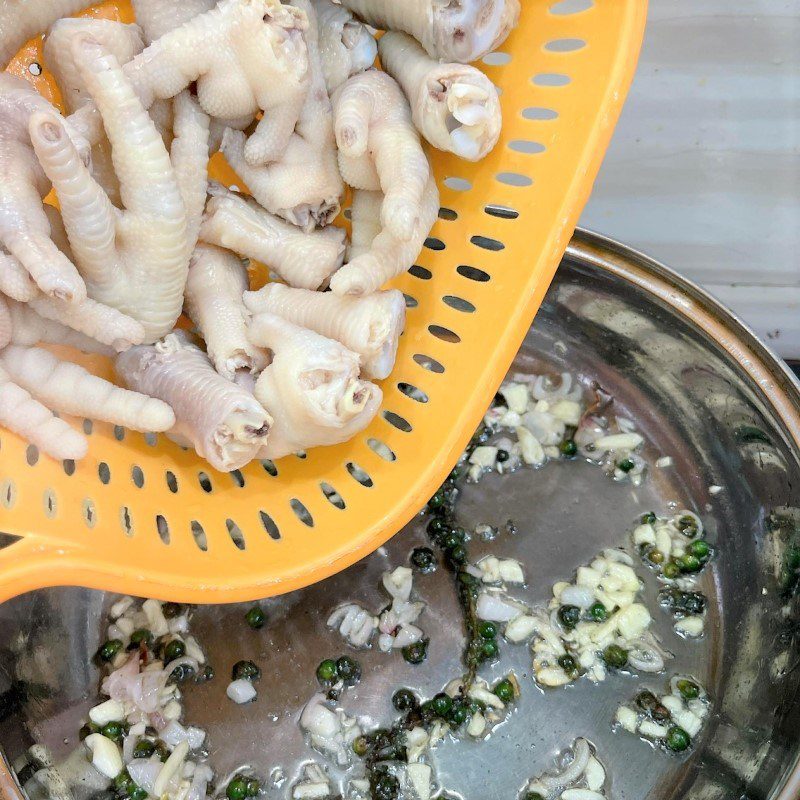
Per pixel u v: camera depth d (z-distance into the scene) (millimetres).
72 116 389
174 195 392
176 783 427
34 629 437
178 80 396
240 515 426
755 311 542
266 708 440
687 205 525
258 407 403
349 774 431
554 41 421
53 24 397
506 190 423
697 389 474
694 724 437
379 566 463
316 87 414
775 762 408
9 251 375
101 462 404
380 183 417
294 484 435
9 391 380
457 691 441
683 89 495
